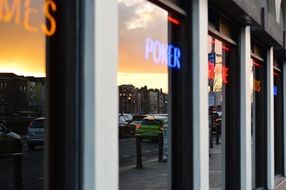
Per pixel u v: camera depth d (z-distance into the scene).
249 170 8.04
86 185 3.55
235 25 7.73
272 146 10.32
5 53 3.21
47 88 3.51
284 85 12.35
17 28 3.27
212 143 7.41
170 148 5.79
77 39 3.57
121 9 4.50
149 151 5.56
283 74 12.34
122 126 4.58
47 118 3.52
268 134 10.25
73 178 3.55
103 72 3.64
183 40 5.82
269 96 10.33
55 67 3.56
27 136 3.40
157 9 5.25
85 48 3.57
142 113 5.06
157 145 5.59
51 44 3.52
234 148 7.89
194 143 5.83
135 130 4.95
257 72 10.01
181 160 5.81
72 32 3.56
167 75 5.53
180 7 5.70
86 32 3.57
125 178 5.06
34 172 3.48
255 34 8.82
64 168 3.56
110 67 3.72
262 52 10.20
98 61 3.58
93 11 3.56
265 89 10.30
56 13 3.56
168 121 5.66
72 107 3.56
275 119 12.10
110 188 3.71
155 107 5.33
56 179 3.58
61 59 3.57
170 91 5.64
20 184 3.44
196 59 5.84
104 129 3.64
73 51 3.56
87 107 3.56
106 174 3.66
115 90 3.78
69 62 3.57
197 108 5.82
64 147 3.56
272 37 9.17
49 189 3.55
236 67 7.96
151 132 5.41
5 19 3.18
